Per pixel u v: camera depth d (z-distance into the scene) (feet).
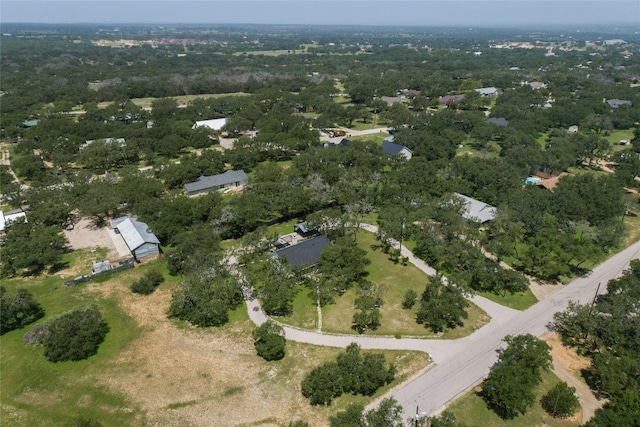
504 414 175.32
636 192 409.49
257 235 291.99
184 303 236.84
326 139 579.48
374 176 400.67
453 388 187.73
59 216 340.18
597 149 477.77
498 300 250.78
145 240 298.35
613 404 172.14
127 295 262.26
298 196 345.51
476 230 303.89
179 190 408.05
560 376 196.34
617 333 200.75
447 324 230.89
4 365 205.16
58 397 187.42
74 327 216.54
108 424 173.88
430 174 393.70
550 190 377.50
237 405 182.29
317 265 279.90
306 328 229.25
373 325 230.48
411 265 289.94
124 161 494.59
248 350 214.48
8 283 274.57
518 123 566.36
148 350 215.31
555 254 272.10
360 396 185.16
